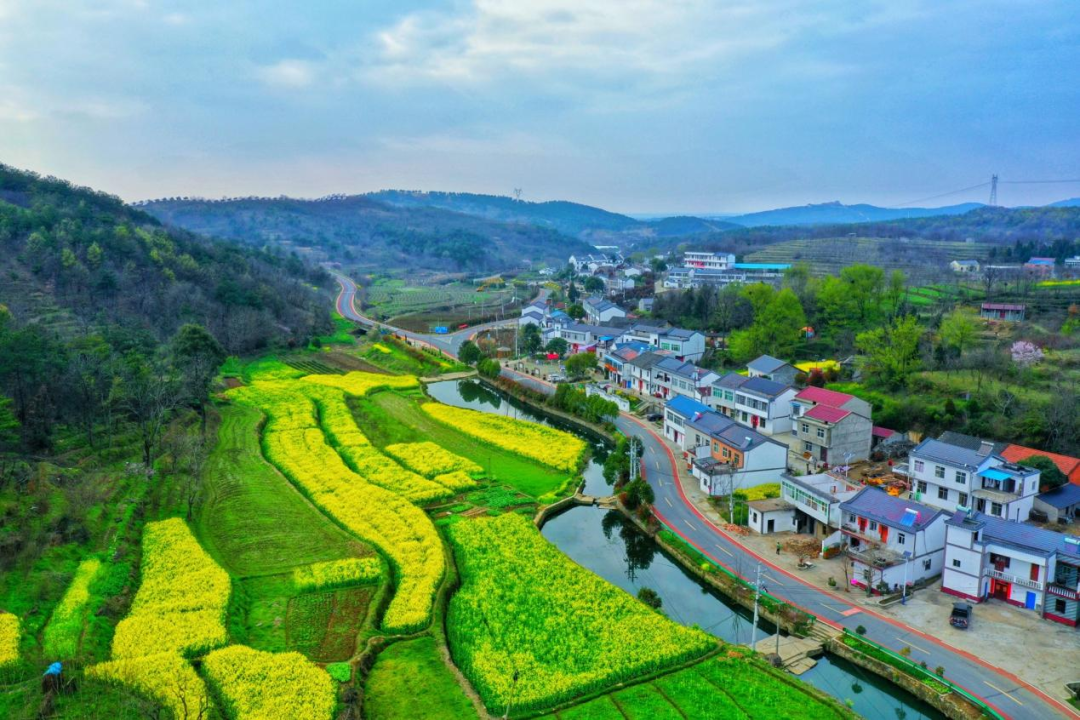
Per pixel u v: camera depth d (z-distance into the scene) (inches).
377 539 2677.2
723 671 1929.1
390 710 1761.8
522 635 2085.4
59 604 2087.8
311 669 1857.8
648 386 4859.7
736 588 2347.4
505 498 3184.1
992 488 2711.6
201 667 1872.5
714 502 3070.9
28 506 2524.6
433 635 2087.8
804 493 2714.1
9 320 3878.0
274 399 4707.2
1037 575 2142.0
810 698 1809.8
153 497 2950.3
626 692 1843.0
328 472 3353.8
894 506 2447.1
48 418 3292.3
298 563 2492.6
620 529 2982.3
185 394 3772.1
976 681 1835.6
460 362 6112.2
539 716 1754.4
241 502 2977.4
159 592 2213.3
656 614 2201.0
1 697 1681.8
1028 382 3799.2
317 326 7047.2
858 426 3417.8
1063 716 1700.3
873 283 5378.9
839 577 2402.8
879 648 1974.7
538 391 4933.6
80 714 1637.6
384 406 4753.9
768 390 3858.3
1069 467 2933.1
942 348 4269.2
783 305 5083.7
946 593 2289.6
